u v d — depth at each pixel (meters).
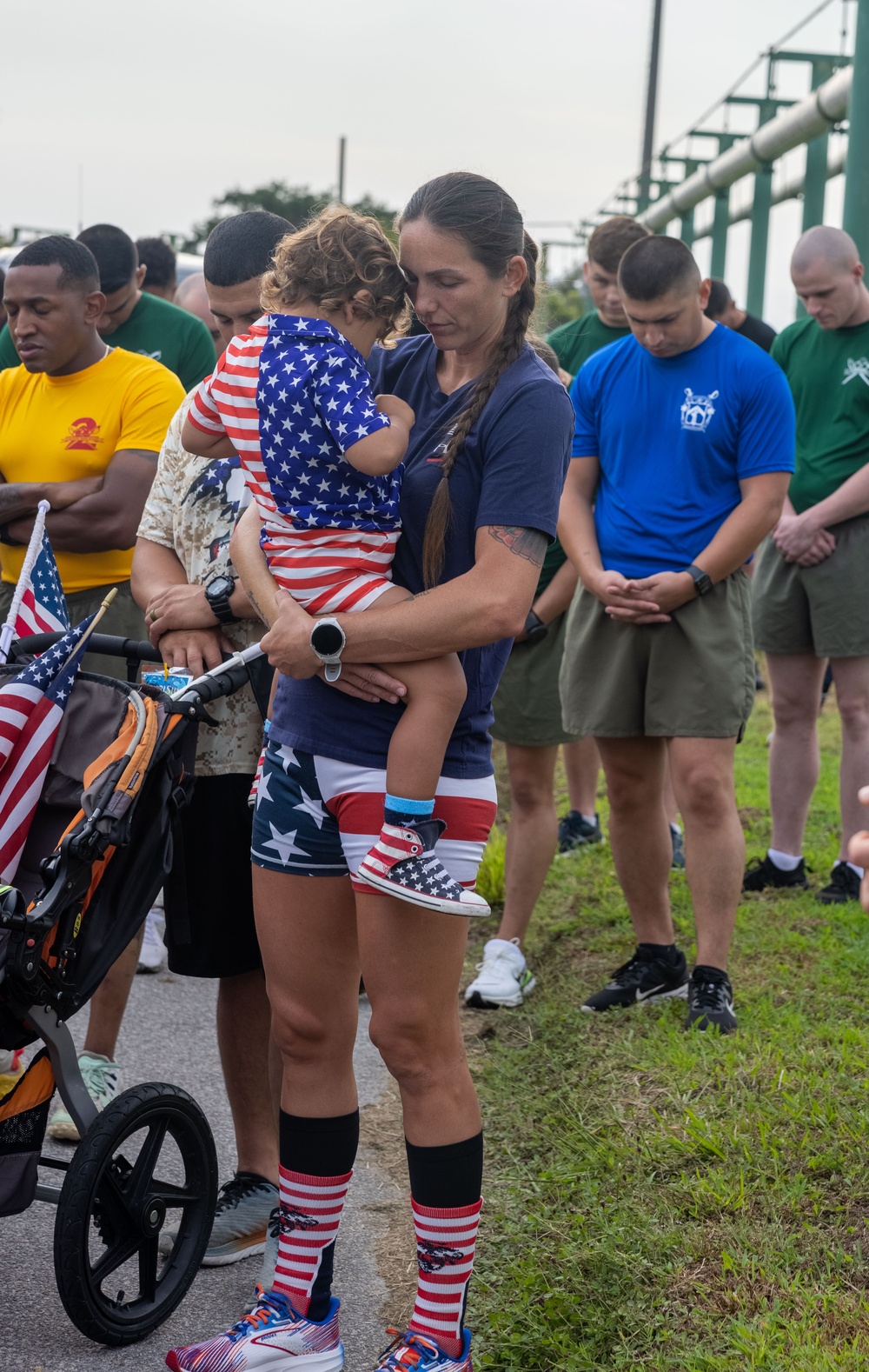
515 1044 4.14
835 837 5.75
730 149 13.74
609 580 4.00
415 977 2.38
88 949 2.63
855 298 4.96
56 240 3.98
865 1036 3.63
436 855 2.45
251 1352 2.50
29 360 4.01
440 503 2.39
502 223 2.32
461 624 2.30
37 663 2.71
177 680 2.87
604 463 4.25
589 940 4.84
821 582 4.87
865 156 7.32
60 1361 2.64
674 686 3.97
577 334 5.95
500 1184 3.28
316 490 2.36
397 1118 3.81
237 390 2.43
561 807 6.61
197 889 3.01
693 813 3.96
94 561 4.11
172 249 7.20
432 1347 2.43
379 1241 3.17
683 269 3.92
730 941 4.02
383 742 2.40
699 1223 2.90
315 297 2.37
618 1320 2.66
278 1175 2.90
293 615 2.39
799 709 5.09
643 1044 3.83
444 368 2.57
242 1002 3.08
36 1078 2.56
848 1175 2.97
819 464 5.07
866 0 7.26
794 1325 2.50
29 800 2.69
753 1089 3.42
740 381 3.98
